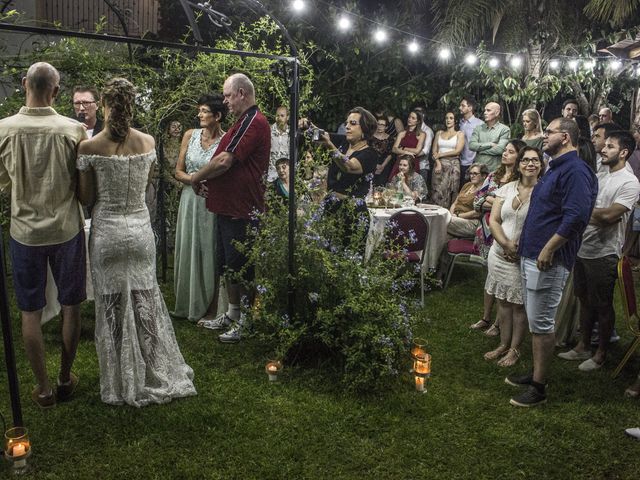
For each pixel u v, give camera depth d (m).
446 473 3.03
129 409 3.45
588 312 4.36
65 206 3.19
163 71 5.54
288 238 4.16
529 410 3.66
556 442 3.32
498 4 8.10
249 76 5.48
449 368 4.23
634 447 3.30
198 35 4.00
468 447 3.25
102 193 3.26
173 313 4.92
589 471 3.09
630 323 4.02
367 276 4.02
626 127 9.63
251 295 4.56
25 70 5.12
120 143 3.23
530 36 8.40
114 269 3.34
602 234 4.14
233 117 4.97
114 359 3.44
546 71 8.48
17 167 3.05
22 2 9.53
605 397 3.85
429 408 3.63
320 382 3.89
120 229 3.30
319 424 3.41
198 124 5.66
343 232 4.66
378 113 8.69
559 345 4.63
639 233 6.82
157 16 10.69
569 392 3.93
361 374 3.77
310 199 4.71
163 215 5.57
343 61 8.93
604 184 4.23
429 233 5.83
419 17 9.21
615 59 8.28
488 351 4.53
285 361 4.11
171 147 5.92
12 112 5.11
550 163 3.59
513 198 4.15
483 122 7.79
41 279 3.23
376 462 3.10
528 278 3.63
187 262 4.78
